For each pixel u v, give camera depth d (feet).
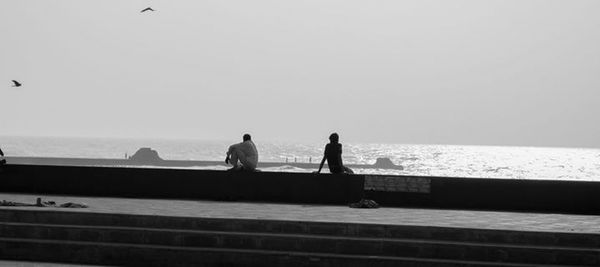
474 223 57.57
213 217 55.01
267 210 64.49
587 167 581.94
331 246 52.03
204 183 75.92
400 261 50.24
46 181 77.92
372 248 51.67
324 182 74.49
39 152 539.29
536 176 420.77
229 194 75.61
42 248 53.16
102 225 55.62
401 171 378.73
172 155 614.34
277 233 53.93
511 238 52.21
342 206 72.59
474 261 50.49
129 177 76.64
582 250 50.24
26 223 55.93
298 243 52.24
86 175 77.20
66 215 56.08
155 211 60.08
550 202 71.87
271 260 51.01
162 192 76.33
